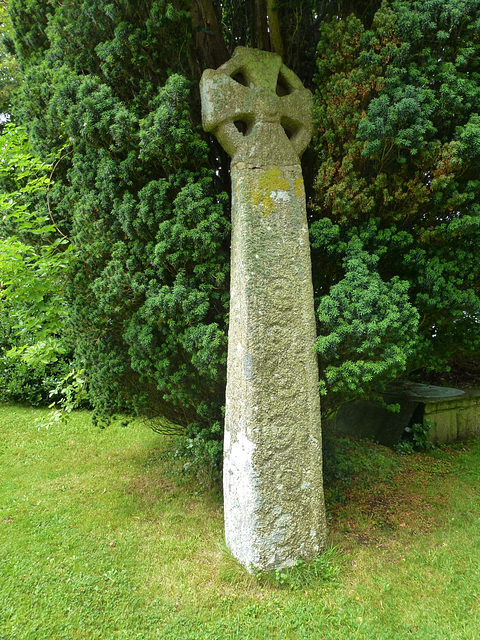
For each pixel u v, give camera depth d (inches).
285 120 116.0
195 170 118.3
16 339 206.7
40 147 145.6
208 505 143.7
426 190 110.0
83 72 132.7
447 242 121.4
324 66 114.9
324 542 110.7
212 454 131.0
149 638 88.4
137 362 127.8
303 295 109.3
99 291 124.0
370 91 107.8
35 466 182.7
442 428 203.3
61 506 145.2
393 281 112.4
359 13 130.4
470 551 115.0
